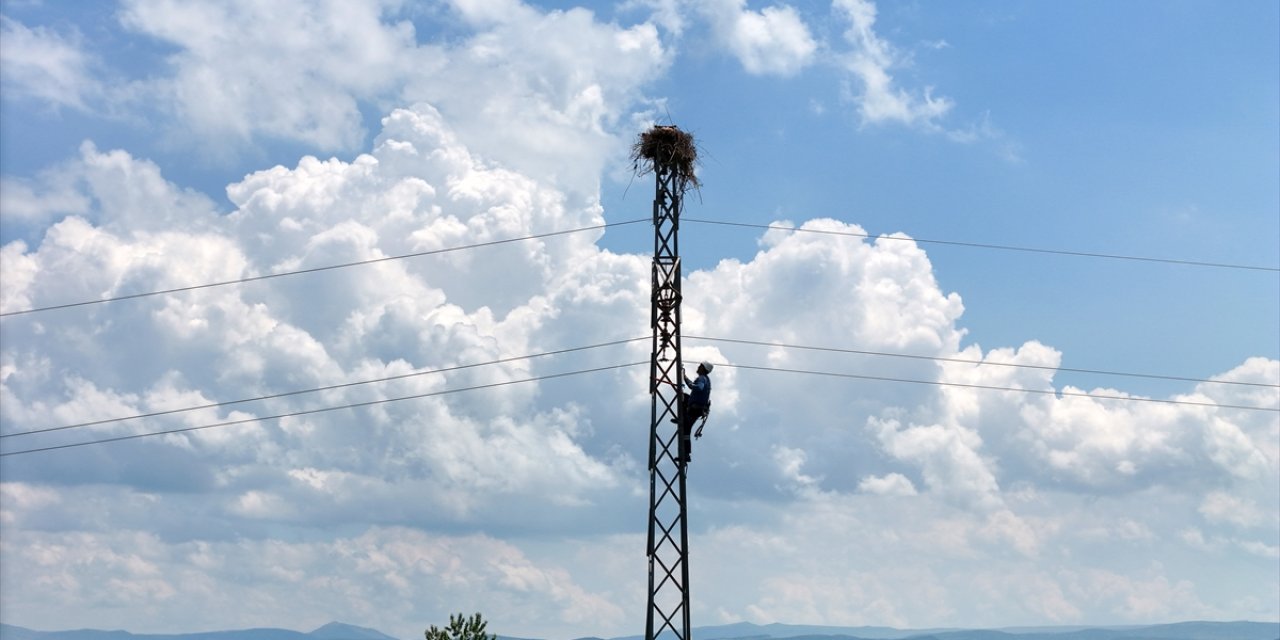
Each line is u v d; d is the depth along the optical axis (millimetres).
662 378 42156
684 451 41312
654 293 42594
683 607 40344
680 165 43500
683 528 40875
